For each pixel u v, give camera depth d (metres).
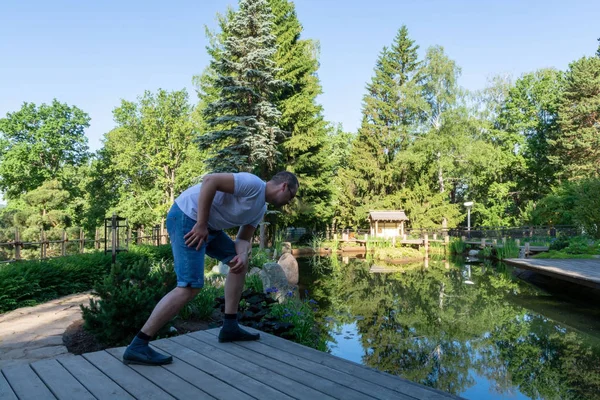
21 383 2.15
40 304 6.57
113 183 30.38
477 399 4.21
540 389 4.46
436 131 30.41
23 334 4.48
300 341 5.52
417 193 29.95
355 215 30.39
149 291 3.93
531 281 12.79
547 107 31.97
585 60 28.53
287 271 12.82
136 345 2.44
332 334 6.78
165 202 27.47
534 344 6.16
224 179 2.39
